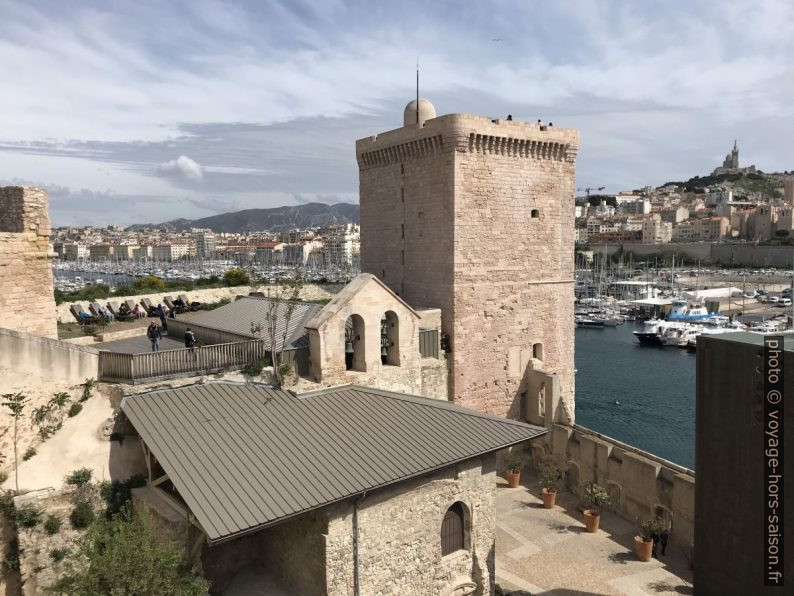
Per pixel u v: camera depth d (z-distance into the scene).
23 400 21.88
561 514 36.12
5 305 25.30
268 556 24.50
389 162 46.62
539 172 45.44
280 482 20.97
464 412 28.33
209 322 39.91
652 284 179.38
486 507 26.75
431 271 43.44
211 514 18.81
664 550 31.27
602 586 28.05
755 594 20.06
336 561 21.34
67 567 20.47
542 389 44.16
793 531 19.09
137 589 17.92
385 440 24.77
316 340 29.86
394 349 34.66
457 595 25.59
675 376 93.19
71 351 23.53
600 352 111.38
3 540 21.30
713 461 21.50
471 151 41.59
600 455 37.25
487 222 42.91
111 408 23.98
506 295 44.38
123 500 23.31
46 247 26.91
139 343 38.00
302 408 26.36
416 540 24.06
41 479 22.33
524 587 27.78
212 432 23.06
